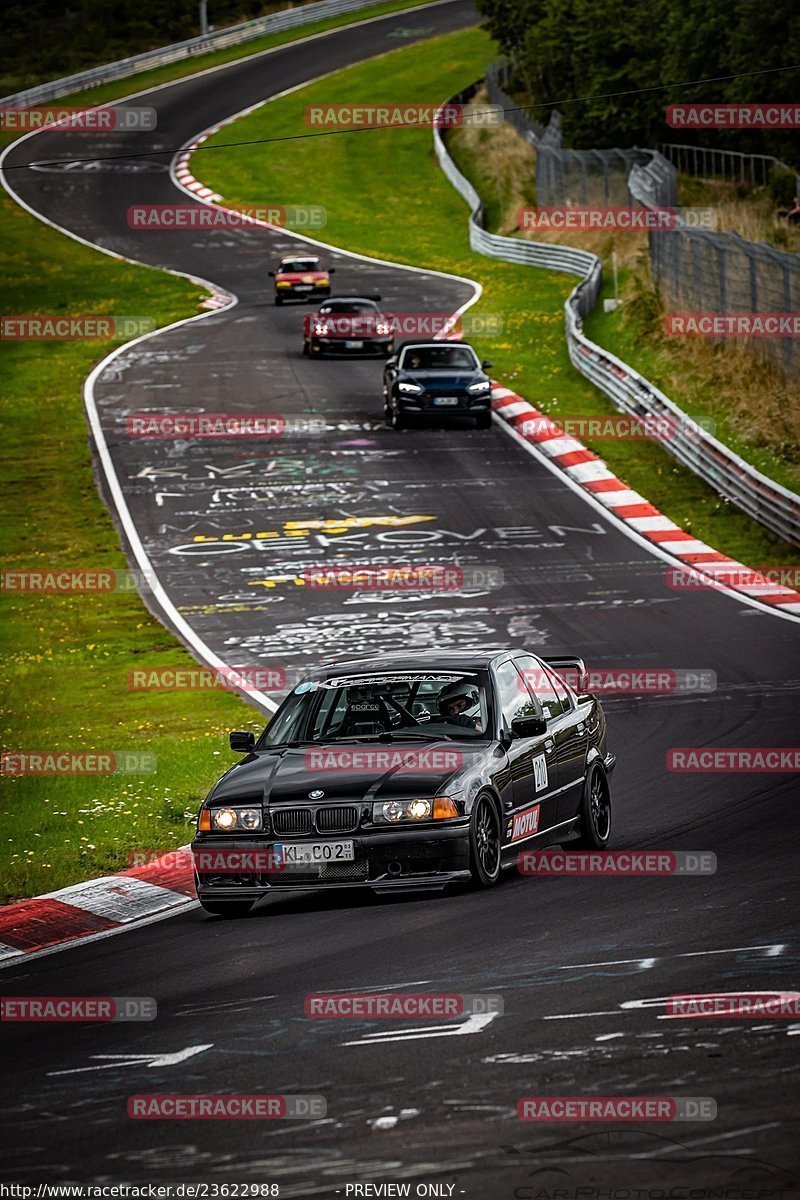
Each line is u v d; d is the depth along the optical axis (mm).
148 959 32562
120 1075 23812
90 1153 20359
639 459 117500
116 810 48938
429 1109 21047
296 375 153125
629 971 27516
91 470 123125
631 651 72625
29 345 173500
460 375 127938
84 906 38531
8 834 46688
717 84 186500
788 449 111438
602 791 42750
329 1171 19109
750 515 101875
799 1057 22047
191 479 118688
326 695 40188
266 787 36531
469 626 79750
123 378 155125
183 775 54062
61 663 78875
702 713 59875
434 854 35406
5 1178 19609
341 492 112750
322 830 35688
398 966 29344
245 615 85875
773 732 55344
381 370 154500
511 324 169000
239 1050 24594
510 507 107000
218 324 182125
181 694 70938
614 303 161250
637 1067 22109
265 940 33281
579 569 91500
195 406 142000
